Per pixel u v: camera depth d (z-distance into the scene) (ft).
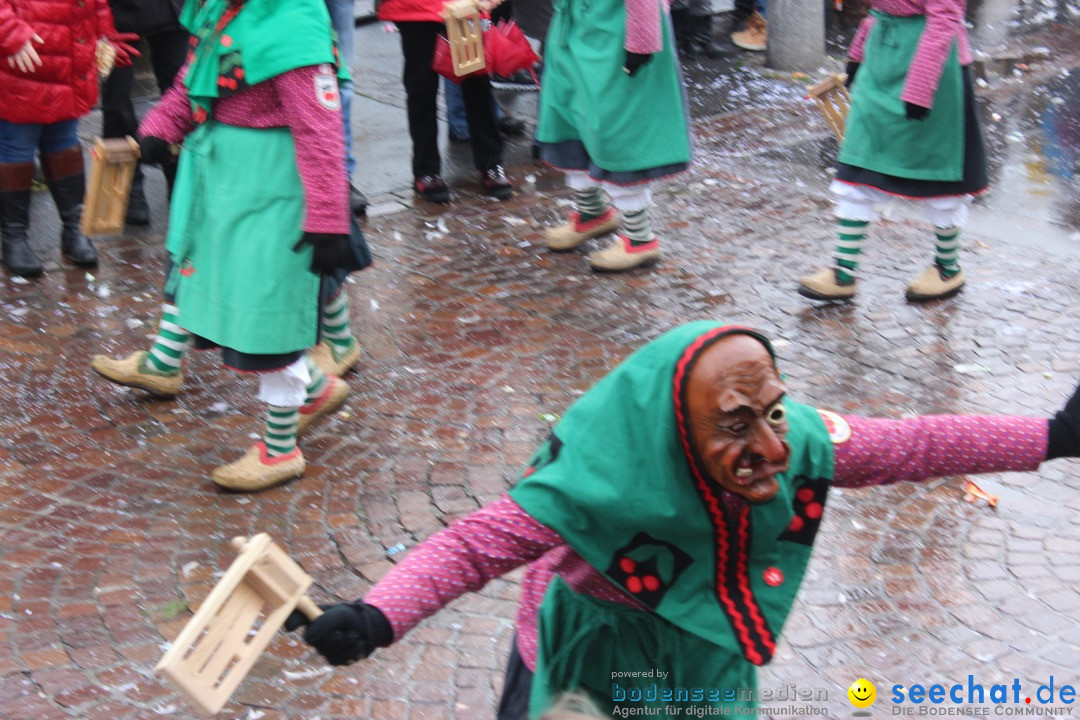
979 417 7.72
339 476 14.71
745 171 26.00
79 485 14.48
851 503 13.89
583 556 7.18
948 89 17.79
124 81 21.76
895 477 7.63
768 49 33.96
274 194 13.14
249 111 13.00
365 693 10.97
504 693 8.20
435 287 20.35
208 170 13.38
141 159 14.42
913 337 18.20
